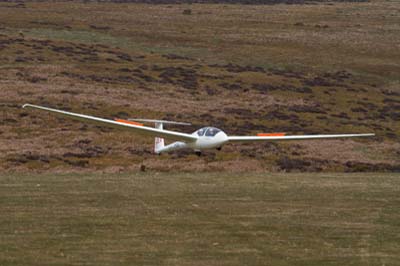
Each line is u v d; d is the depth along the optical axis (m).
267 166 161.38
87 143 178.12
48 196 85.31
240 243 61.88
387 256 58.16
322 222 71.81
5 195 85.38
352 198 87.38
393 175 116.94
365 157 178.62
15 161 154.62
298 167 161.38
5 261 54.25
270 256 57.44
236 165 160.50
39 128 190.00
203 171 153.00
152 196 86.94
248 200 84.94
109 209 77.19
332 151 182.75
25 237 62.66
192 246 60.41
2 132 183.75
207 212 76.38
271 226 69.25
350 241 63.44
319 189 95.38
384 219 73.81
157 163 160.12
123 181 101.75
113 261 55.16
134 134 189.62
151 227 67.88
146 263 54.75
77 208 77.38
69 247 59.34
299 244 61.88
